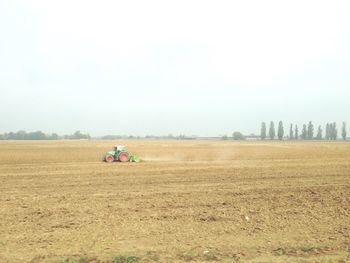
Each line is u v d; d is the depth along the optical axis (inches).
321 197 647.8
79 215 531.2
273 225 478.9
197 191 723.4
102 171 1088.8
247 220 501.7
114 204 603.8
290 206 581.9
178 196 671.1
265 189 739.4
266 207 575.8
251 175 970.1
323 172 1031.6
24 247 394.3
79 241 414.3
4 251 381.1
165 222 493.4
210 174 995.9
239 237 428.5
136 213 541.3
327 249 384.2
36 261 351.3
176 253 372.2
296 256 363.9
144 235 436.1
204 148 3117.6
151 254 369.4
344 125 7805.1
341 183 821.2
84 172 1067.9
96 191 737.6
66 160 1616.6
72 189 767.1
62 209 568.7
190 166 1232.8
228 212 545.3
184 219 508.1
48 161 1552.7
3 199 655.1
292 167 1179.9
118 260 351.3
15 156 1905.8
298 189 736.3
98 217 519.2
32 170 1143.6
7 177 967.6
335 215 526.0
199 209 565.0
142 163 1384.1
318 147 3171.8
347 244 401.1
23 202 627.8
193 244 402.0
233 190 730.8
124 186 800.3
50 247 394.0
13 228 466.6
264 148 3019.2
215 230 457.1
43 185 826.2
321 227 469.1
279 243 405.1
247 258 358.3
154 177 941.2
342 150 2513.5
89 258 357.4
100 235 436.5
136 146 3673.7
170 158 1769.2
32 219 510.9
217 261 350.0
